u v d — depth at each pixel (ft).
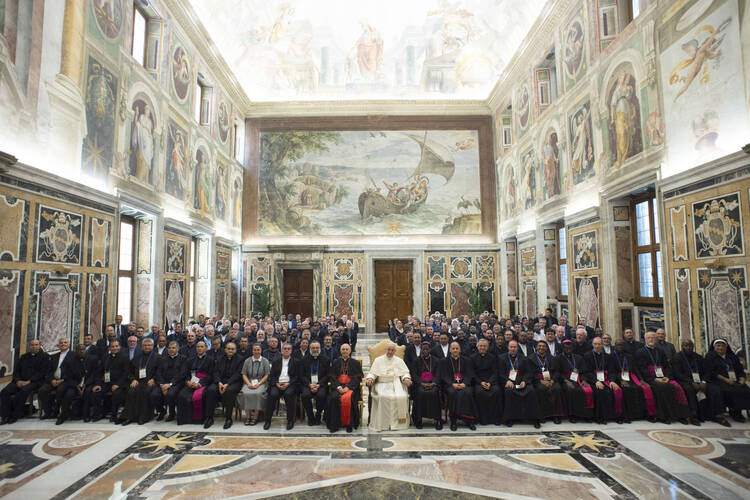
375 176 64.69
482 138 64.03
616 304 33.30
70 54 26.35
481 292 62.39
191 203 44.86
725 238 23.11
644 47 29.91
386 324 64.13
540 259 46.85
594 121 36.27
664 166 27.96
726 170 22.81
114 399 22.52
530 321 37.52
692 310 25.41
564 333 30.12
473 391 22.89
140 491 14.51
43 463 16.81
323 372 23.20
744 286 21.99
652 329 31.04
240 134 62.64
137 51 36.73
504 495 14.20
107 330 26.35
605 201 34.24
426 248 63.10
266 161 64.28
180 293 40.98
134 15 36.19
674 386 22.02
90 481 15.25
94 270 28.27
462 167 64.23
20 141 22.58
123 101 32.17
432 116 64.39
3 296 21.47
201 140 47.78
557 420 22.38
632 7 33.94
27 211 22.84
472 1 55.11
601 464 16.63
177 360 23.59
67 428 21.26
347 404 21.39
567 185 41.19
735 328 22.53
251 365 23.36
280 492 14.52
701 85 25.05
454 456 17.78
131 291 35.42
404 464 16.93
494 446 18.94
